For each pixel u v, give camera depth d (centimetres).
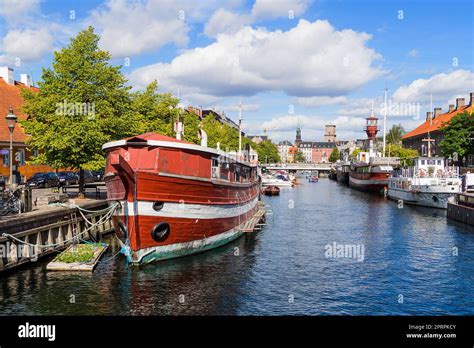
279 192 7512
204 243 2281
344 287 1872
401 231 3269
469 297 1766
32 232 2066
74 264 1970
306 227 3481
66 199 2783
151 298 1666
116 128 3209
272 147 15512
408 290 1845
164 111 4228
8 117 2462
